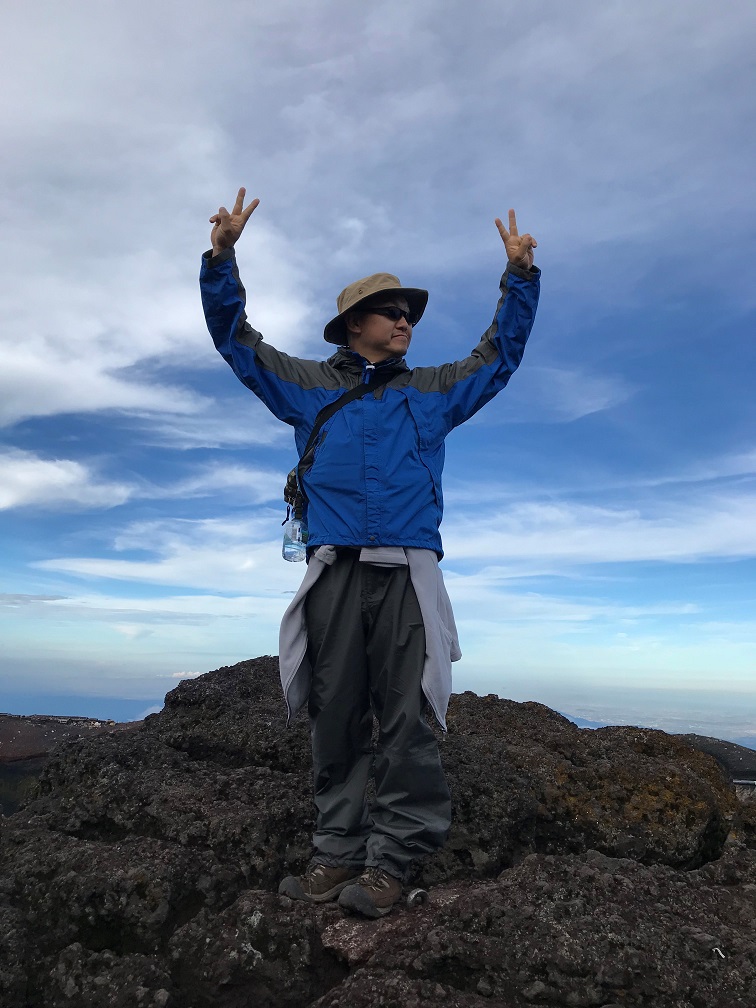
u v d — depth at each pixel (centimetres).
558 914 176
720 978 160
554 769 275
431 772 198
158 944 186
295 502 217
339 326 233
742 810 282
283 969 177
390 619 201
